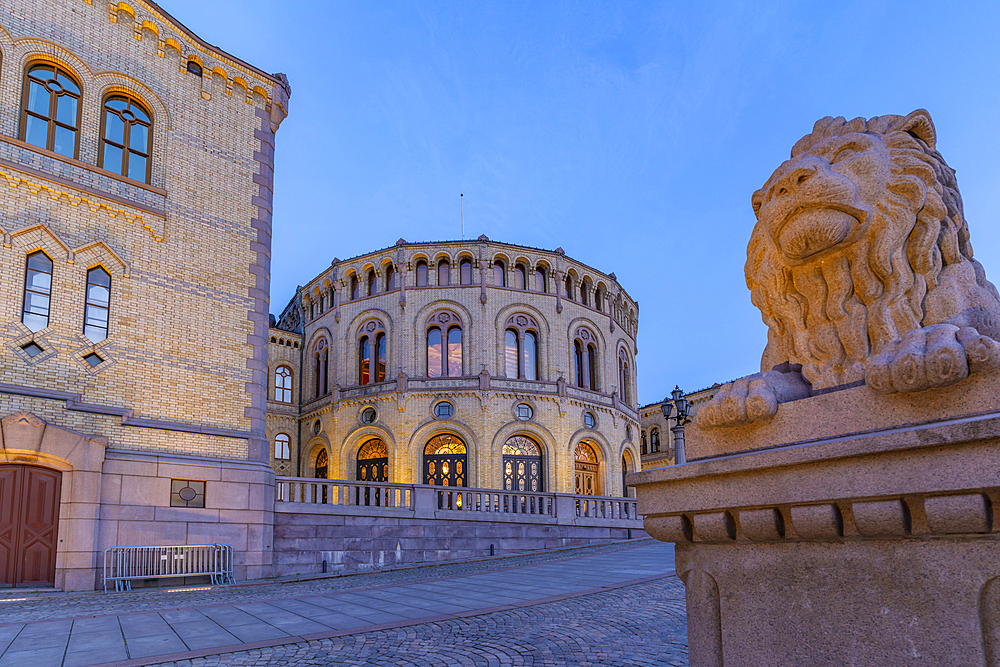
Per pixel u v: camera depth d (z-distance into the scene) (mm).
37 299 15109
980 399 2359
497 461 35969
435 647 7133
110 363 15859
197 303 17703
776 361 3578
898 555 2480
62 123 16344
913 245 2939
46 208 15555
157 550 15172
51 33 16375
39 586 13812
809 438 2926
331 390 38812
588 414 40188
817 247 2969
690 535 3350
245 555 16547
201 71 19359
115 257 16438
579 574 14195
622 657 6383
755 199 3549
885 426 2643
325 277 42188
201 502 16234
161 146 17969
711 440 3449
